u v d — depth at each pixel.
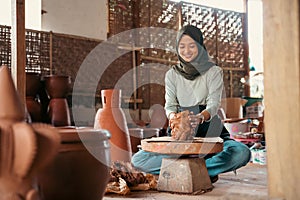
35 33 4.95
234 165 2.63
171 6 6.73
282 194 1.00
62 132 1.24
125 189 2.21
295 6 0.94
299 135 0.95
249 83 7.69
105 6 5.96
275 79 1.00
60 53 5.19
